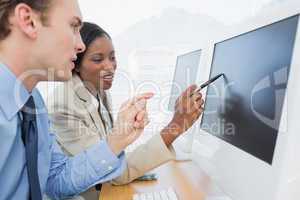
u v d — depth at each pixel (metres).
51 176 0.76
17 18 0.52
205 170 0.81
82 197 0.84
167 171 0.90
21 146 0.62
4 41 0.55
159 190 0.76
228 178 0.63
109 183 0.82
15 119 0.59
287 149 0.44
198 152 0.88
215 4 1.40
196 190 0.74
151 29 1.38
